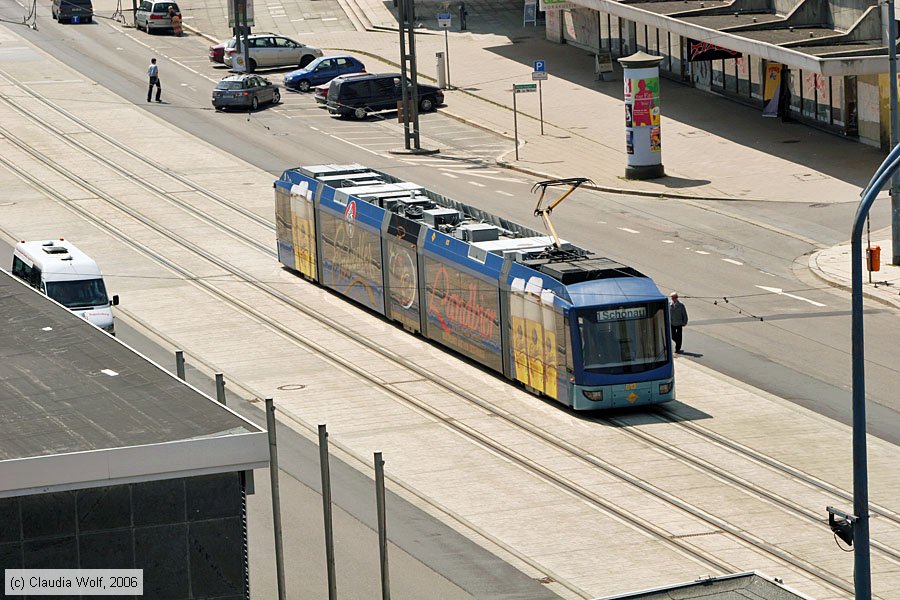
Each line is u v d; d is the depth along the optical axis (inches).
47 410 2645.2
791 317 5196.9
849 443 4065.0
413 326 5196.9
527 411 4421.8
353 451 4089.6
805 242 6082.7
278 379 4712.1
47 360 2962.6
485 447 4114.2
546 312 4424.2
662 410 4402.1
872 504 3668.8
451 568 3321.9
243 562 2522.1
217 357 4931.1
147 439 2466.8
